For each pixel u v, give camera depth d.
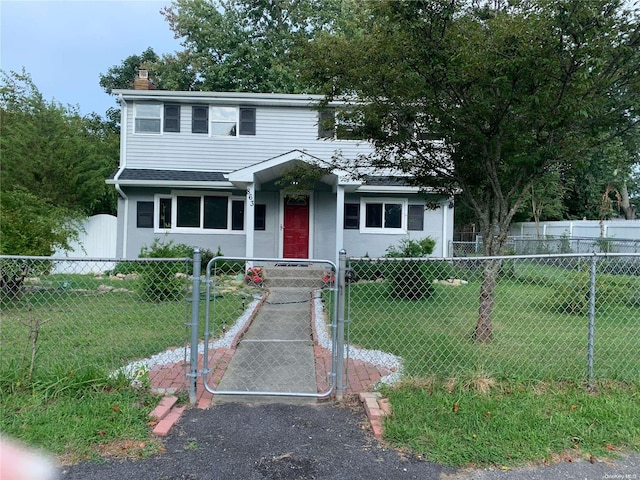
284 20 24.38
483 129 5.55
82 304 7.58
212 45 23.66
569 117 5.00
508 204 6.23
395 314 7.59
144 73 15.38
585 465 2.89
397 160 6.80
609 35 4.50
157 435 3.20
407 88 5.39
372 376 4.50
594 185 24.25
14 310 6.35
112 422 3.24
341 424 3.46
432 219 14.34
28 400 3.46
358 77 5.69
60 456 2.85
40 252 8.41
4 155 14.36
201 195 13.90
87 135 22.83
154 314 7.12
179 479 2.68
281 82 21.34
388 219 14.29
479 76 4.88
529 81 4.78
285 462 2.90
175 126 14.19
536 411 3.51
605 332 6.40
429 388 3.96
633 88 5.16
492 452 2.98
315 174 7.90
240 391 3.96
